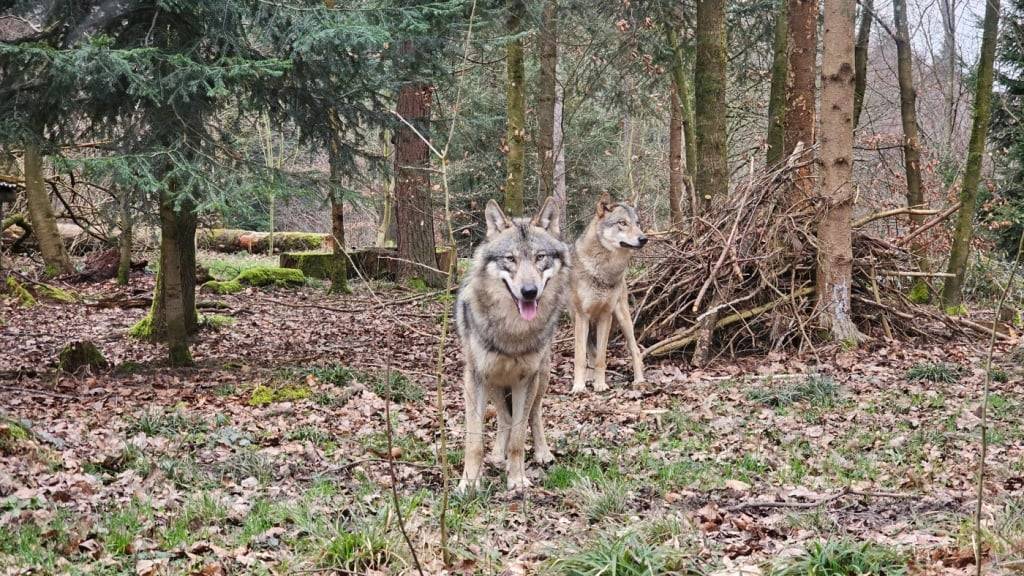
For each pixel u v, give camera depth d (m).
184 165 8.76
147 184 8.55
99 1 9.04
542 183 18.16
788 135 15.54
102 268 19.33
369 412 8.33
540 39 16.42
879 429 7.47
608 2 17.53
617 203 9.80
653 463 6.53
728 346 11.53
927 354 10.99
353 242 34.34
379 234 28.00
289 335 13.55
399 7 9.74
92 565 4.28
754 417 8.09
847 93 11.48
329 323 14.73
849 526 4.93
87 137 9.91
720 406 8.59
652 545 4.42
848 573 4.00
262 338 13.24
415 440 7.43
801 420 7.93
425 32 9.90
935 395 8.61
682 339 11.54
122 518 4.85
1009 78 18.08
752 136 24.28
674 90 20.88
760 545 4.61
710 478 6.14
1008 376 9.49
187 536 4.73
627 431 7.74
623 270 9.90
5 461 5.66
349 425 7.86
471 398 6.01
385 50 10.30
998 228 18.38
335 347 12.49
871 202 15.93
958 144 22.78
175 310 10.68
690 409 8.52
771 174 12.41
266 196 9.48
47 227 19.03
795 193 12.32
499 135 24.62
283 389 9.17
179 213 10.18
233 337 13.21
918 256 13.05
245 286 19.06
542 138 17.70
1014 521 4.53
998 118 18.67
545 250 6.04
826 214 11.65
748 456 6.66
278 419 8.00
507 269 5.82
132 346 12.34
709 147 15.09
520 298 5.70
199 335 13.23
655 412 8.35
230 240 27.11
